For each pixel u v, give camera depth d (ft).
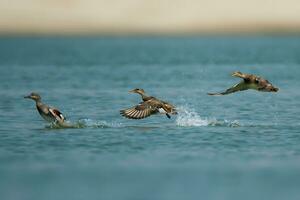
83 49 320.70
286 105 130.72
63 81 179.73
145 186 73.77
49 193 71.77
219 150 89.51
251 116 116.78
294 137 97.76
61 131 101.60
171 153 87.71
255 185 73.97
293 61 243.81
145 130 102.27
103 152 88.38
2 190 72.84
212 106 130.00
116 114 119.44
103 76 193.36
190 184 74.43
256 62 240.32
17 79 186.39
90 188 73.20
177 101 138.41
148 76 192.54
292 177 77.05
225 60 250.37
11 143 93.50
